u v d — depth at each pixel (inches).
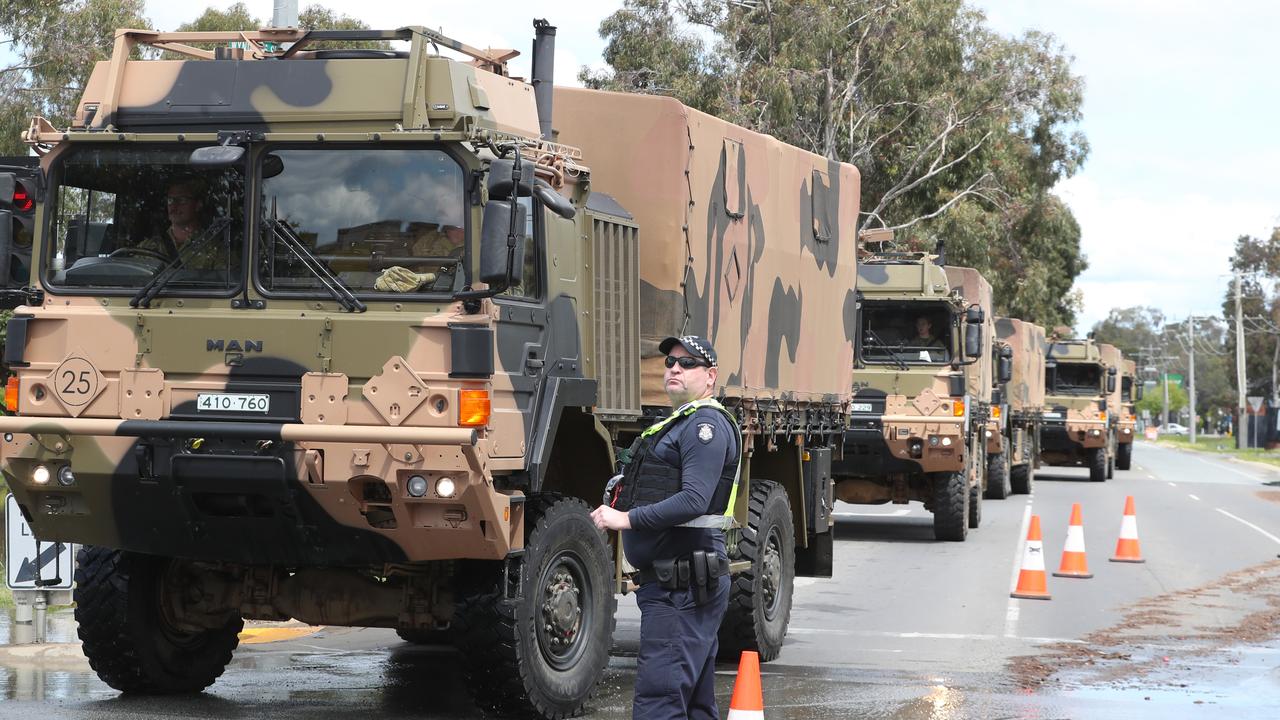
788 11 1867.6
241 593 431.2
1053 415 1996.8
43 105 1646.2
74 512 397.1
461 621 397.7
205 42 423.5
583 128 487.8
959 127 2026.3
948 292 1034.7
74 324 390.0
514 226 365.4
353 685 475.8
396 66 390.6
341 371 375.6
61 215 400.2
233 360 380.8
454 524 375.6
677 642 303.7
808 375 621.9
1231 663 550.3
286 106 393.4
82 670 490.9
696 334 492.7
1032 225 2383.1
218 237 388.8
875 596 745.6
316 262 383.9
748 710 293.1
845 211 678.5
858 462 1042.1
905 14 1891.0
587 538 430.6
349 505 375.9
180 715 414.3
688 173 486.6
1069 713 444.5
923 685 491.2
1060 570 847.7
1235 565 920.9
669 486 304.7
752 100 1833.2
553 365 417.7
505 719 414.3
